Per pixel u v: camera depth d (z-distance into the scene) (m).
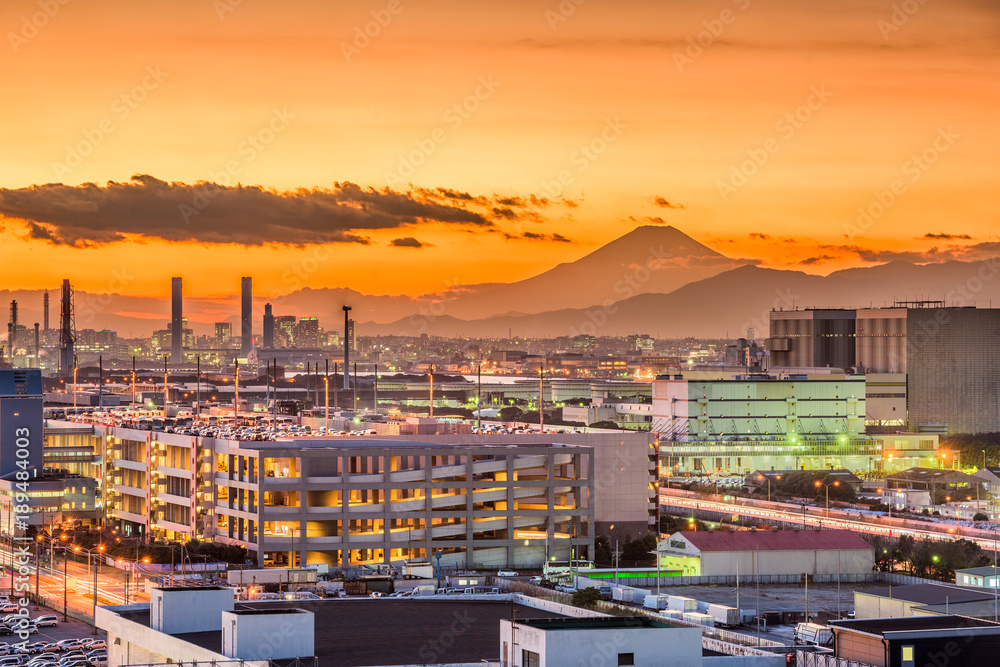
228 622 140.62
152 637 151.62
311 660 140.62
